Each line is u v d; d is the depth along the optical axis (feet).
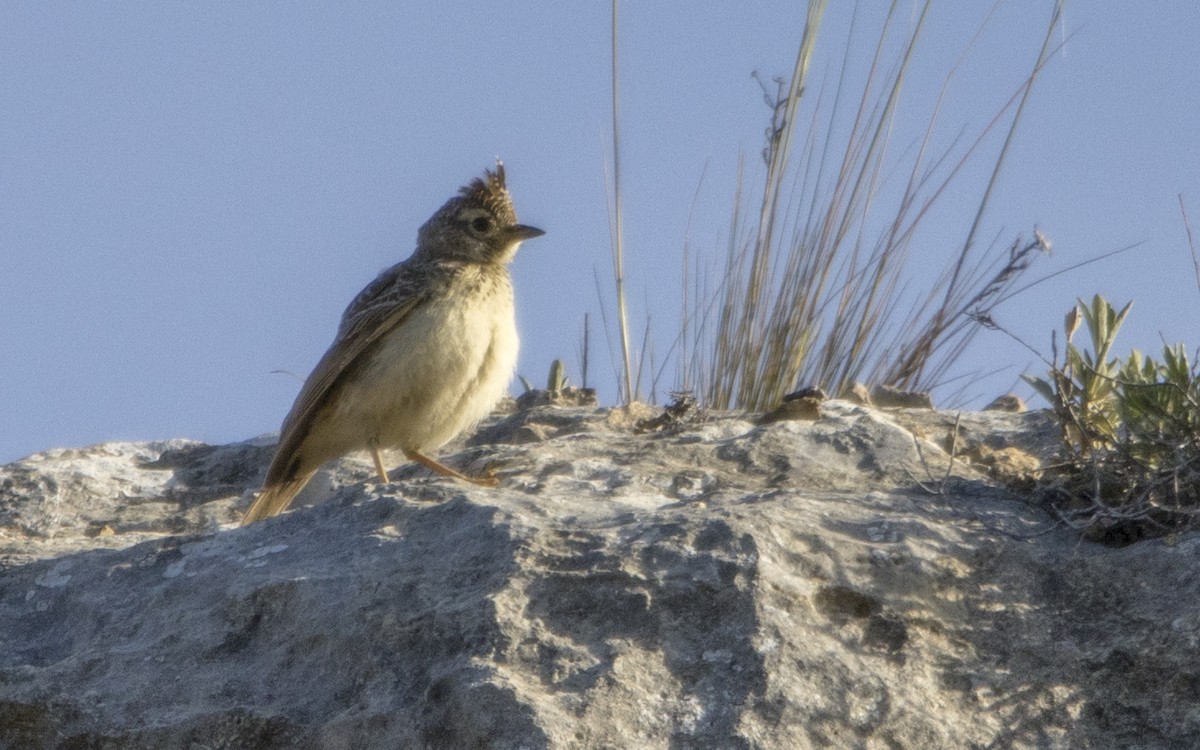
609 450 37.68
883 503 29.78
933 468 33.47
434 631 25.61
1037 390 33.78
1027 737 23.97
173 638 27.81
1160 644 25.14
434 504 29.84
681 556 26.55
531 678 24.30
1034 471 31.53
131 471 43.60
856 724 23.82
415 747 23.79
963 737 23.85
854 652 25.13
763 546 26.76
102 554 31.60
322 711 25.35
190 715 25.72
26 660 28.99
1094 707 24.50
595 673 24.27
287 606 27.58
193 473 43.75
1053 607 26.43
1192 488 29.17
